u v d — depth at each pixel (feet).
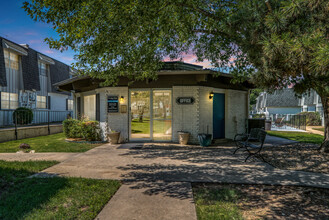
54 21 15.26
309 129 54.90
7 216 9.01
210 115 29.73
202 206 10.30
